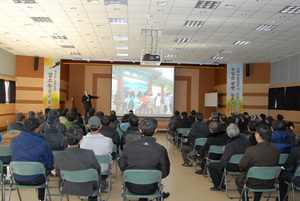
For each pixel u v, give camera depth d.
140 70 17.81
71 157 2.78
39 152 3.16
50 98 15.83
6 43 12.02
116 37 10.66
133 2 6.79
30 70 15.47
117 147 4.99
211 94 17.36
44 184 3.23
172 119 9.41
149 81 17.84
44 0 6.75
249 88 16.16
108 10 7.43
